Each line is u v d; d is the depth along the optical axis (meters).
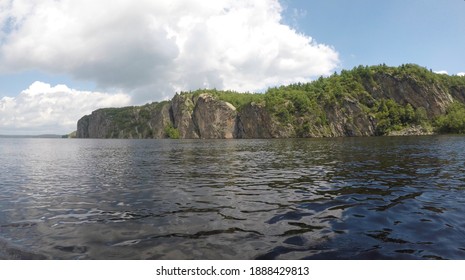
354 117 161.38
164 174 23.48
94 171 26.41
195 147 70.44
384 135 152.38
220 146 73.19
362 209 11.97
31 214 12.07
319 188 16.48
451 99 168.62
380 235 9.08
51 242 8.94
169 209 12.52
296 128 161.75
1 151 64.19
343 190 15.77
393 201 13.20
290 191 15.88
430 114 161.25
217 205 13.08
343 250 8.12
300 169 24.89
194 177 21.50
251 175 22.06
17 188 18.33
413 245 8.33
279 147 61.59
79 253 8.20
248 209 12.30
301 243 8.59
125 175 23.34
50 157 45.19
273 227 9.97
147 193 16.00
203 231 9.67
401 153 38.12
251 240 8.87
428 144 57.31
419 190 15.42
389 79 175.25
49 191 17.14
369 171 22.50
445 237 8.84
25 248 8.52
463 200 13.20
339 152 42.56
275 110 169.12
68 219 11.27
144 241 8.92
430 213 11.26
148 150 61.00
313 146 61.44
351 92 173.12
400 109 158.38
